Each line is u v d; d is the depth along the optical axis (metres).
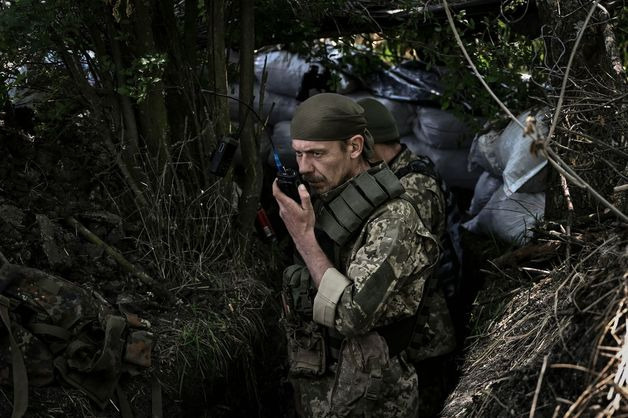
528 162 3.51
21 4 2.66
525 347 2.18
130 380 2.63
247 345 3.09
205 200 3.32
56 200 3.04
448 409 2.30
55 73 3.23
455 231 3.79
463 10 3.47
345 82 4.33
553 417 1.66
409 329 2.41
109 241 3.08
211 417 2.92
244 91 3.30
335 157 2.27
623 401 1.58
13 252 2.70
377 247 2.20
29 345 2.39
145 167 3.23
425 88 4.21
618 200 2.59
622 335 1.69
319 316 2.23
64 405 2.41
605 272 1.88
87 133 3.36
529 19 3.62
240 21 3.26
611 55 2.89
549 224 3.02
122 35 3.01
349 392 2.35
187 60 3.30
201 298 3.13
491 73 3.55
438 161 4.29
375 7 3.78
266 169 4.46
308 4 3.62
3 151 3.07
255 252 3.57
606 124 2.66
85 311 2.55
